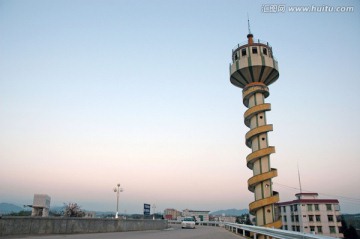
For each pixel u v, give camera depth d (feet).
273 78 153.17
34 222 57.82
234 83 159.43
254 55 147.43
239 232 89.81
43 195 81.82
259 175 129.59
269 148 132.36
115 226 80.94
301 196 228.02
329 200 213.46
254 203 128.47
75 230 67.72
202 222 171.12
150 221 99.86
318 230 205.98
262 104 140.87
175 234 73.00
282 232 42.65
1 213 55.77
